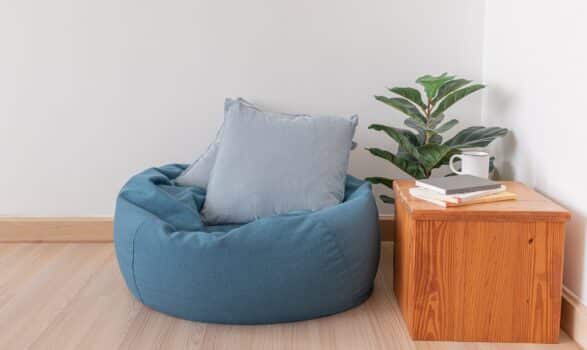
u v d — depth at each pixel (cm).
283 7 315
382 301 257
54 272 290
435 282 218
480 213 212
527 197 231
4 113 325
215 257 227
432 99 292
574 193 225
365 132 325
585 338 214
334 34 317
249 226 233
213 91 322
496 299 218
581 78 217
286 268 228
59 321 238
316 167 273
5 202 331
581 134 218
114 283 276
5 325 235
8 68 321
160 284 237
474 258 216
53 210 332
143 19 317
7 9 316
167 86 322
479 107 324
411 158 290
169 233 238
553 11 238
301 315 236
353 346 218
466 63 320
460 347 217
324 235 232
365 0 315
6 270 292
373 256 254
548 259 215
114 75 321
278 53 319
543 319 218
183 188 285
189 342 221
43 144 328
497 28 300
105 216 333
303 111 323
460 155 265
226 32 317
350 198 272
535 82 256
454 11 315
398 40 318
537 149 256
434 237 216
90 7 316
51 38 318
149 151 328
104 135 327
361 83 321
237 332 229
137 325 234
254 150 276
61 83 322
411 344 219
